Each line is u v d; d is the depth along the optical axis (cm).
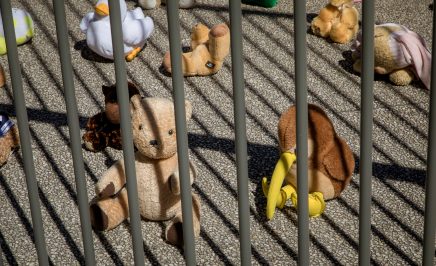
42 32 554
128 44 494
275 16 568
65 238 343
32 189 247
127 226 349
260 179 383
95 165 401
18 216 359
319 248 330
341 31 520
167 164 336
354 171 387
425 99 457
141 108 320
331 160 343
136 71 498
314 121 342
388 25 473
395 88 470
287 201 361
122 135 233
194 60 481
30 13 582
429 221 222
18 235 346
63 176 391
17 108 233
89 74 497
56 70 504
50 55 523
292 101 459
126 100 226
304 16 207
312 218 350
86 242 257
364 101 212
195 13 575
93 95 471
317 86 475
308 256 245
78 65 509
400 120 436
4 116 400
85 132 429
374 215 352
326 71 493
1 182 387
